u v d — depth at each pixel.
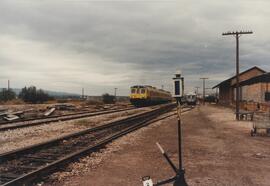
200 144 13.10
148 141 13.98
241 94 50.28
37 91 66.00
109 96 84.38
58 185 7.18
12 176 7.56
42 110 34.34
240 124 22.50
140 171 8.48
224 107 57.62
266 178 7.84
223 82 61.97
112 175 8.08
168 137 15.32
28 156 10.22
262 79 36.56
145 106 56.25
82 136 15.66
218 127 20.28
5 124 21.39
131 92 55.09
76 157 9.74
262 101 36.69
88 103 64.06
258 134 16.34
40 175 7.61
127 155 10.65
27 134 16.12
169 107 50.66
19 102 56.25
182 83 6.77
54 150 11.57
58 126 20.14
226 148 12.10
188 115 33.34
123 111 39.28
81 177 7.86
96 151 11.21
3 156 9.45
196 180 7.64
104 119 26.44
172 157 10.34
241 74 56.81
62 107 39.31
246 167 8.98
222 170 8.62
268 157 10.38
